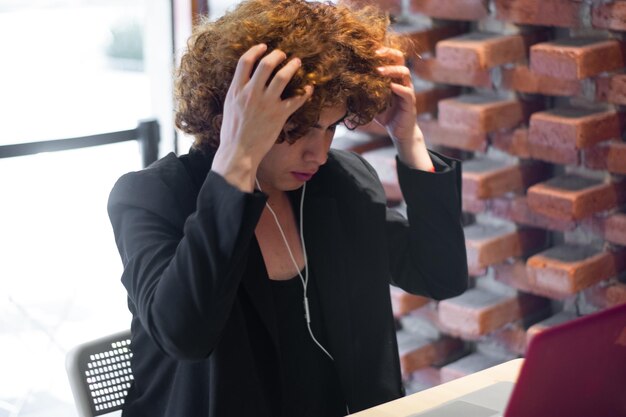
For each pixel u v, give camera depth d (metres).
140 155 3.57
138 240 1.63
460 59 2.63
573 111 2.61
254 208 1.50
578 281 2.62
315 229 1.80
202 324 1.50
